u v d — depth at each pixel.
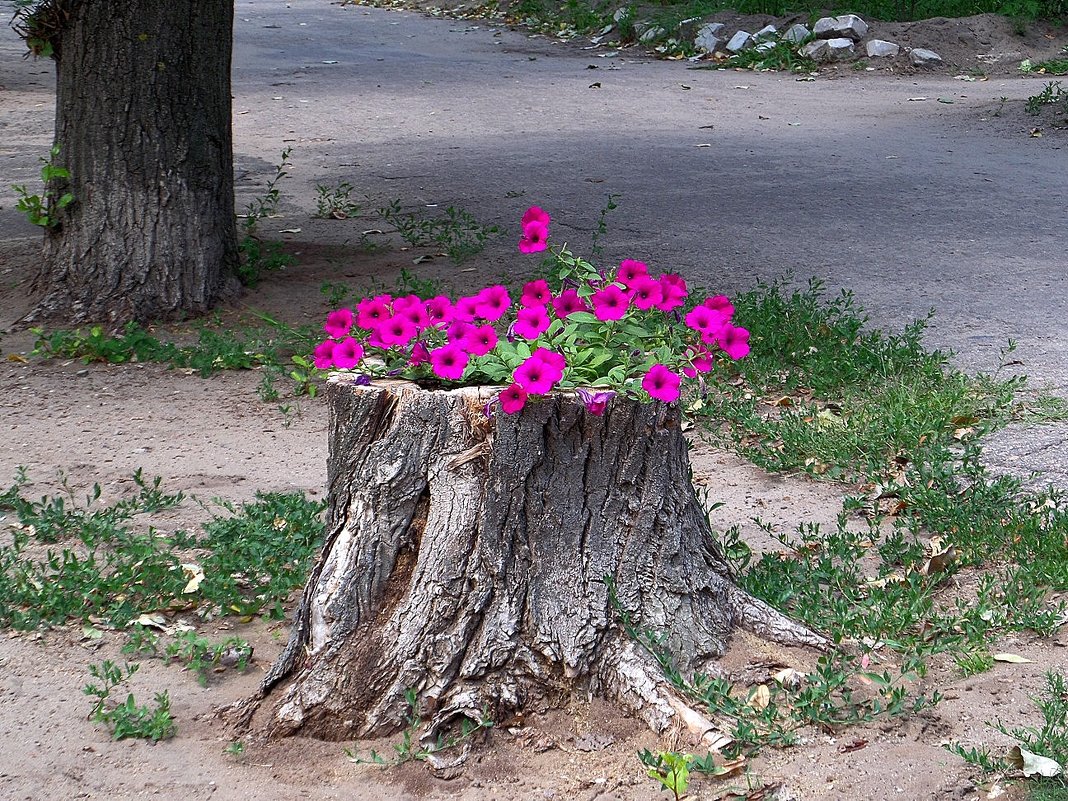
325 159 15.55
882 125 17.72
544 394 4.00
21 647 4.71
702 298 9.02
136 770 3.89
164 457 6.84
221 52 9.29
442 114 18.70
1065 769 3.62
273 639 4.86
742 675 4.13
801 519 5.91
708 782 3.70
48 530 5.70
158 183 9.10
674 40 24.64
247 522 5.66
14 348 8.71
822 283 9.66
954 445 6.62
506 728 3.96
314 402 7.75
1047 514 5.47
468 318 4.39
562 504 4.05
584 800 3.67
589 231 11.73
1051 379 7.50
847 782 3.65
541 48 25.53
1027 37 22.84
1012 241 11.26
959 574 5.14
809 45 22.78
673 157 15.52
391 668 4.01
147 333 8.95
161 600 5.12
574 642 4.02
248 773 3.87
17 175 14.26
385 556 4.07
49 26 8.90
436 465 4.07
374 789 3.76
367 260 10.84
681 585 4.19
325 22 29.19
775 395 7.54
